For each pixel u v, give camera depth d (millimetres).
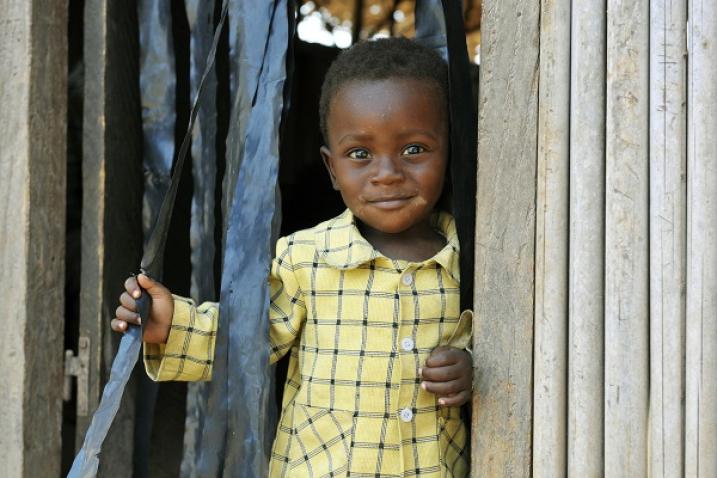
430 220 1604
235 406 1438
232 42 1516
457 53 1403
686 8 1203
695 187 1187
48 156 1724
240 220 1470
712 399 1175
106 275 1723
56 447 1740
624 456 1225
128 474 1711
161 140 1672
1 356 1708
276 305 1518
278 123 1465
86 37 1722
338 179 1479
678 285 1201
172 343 1438
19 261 1695
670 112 1204
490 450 1331
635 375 1224
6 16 1718
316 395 1463
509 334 1320
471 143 1446
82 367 1730
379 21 4734
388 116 1409
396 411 1430
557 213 1276
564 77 1275
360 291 1466
